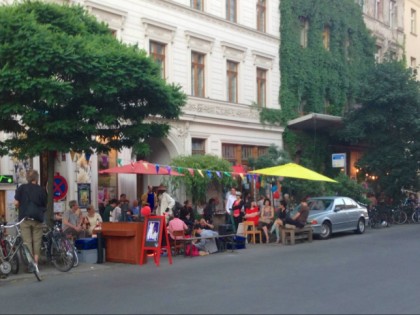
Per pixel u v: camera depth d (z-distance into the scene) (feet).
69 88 38.73
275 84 95.09
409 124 94.68
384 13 127.44
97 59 40.04
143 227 45.60
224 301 28.81
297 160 99.96
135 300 29.48
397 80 93.81
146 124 46.75
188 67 78.79
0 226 39.11
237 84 88.22
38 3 43.16
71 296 31.14
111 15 68.28
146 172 54.60
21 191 39.32
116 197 68.74
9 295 31.99
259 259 47.14
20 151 42.47
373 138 97.14
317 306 27.43
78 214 50.39
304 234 63.16
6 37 38.52
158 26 74.08
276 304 27.91
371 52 118.83
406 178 95.20
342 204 70.18
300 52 98.94
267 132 93.15
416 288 32.35
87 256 45.32
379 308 26.96
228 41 85.76
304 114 101.35
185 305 27.91
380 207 88.43
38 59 37.91
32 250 39.22
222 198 78.74
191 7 79.92
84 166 63.98
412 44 140.15
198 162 70.64
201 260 47.09
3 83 37.55
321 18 103.86
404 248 53.88
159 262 45.44
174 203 58.03
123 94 43.60
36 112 39.65
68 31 43.27
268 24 94.32
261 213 64.90
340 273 38.19
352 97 111.96
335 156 90.02
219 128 83.82
